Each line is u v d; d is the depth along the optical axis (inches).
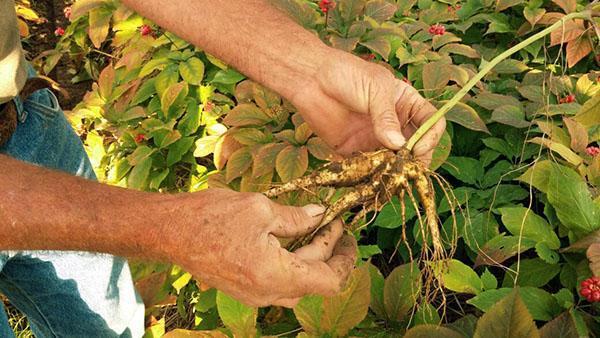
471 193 41.5
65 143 35.7
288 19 31.4
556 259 36.3
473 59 53.1
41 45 82.7
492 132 45.7
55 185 22.0
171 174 51.7
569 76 49.0
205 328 41.2
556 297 34.7
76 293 36.4
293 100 31.4
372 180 29.0
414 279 35.6
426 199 29.6
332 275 24.2
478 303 34.0
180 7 30.7
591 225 35.6
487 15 54.2
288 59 30.7
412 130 31.8
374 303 36.3
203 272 22.6
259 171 43.2
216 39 31.0
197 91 53.0
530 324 28.8
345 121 31.6
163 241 22.1
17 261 33.9
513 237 37.1
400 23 54.1
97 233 21.9
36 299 36.3
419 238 40.8
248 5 31.2
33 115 33.1
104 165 54.9
